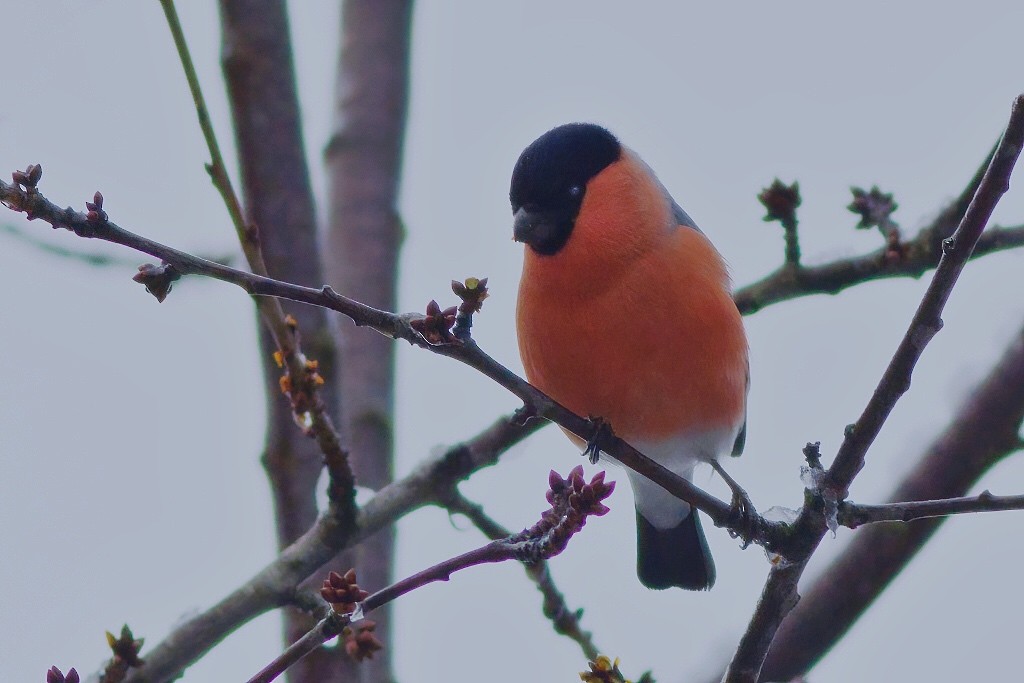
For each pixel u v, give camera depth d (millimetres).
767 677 11367
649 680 7945
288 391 9117
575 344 10445
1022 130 7148
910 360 7812
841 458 8164
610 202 10555
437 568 7754
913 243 10922
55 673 7508
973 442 11492
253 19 11062
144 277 7168
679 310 10266
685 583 12531
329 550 9648
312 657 9781
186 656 9281
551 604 10219
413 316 7645
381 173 13742
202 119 7871
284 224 10992
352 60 14211
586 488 7660
